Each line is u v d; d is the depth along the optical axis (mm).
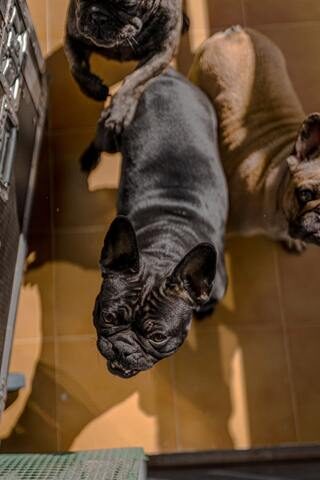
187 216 1154
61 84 1647
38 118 1416
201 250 928
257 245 1506
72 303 1484
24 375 1432
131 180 1226
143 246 1088
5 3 1096
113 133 1294
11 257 1229
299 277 1481
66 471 1088
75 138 1609
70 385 1431
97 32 1161
